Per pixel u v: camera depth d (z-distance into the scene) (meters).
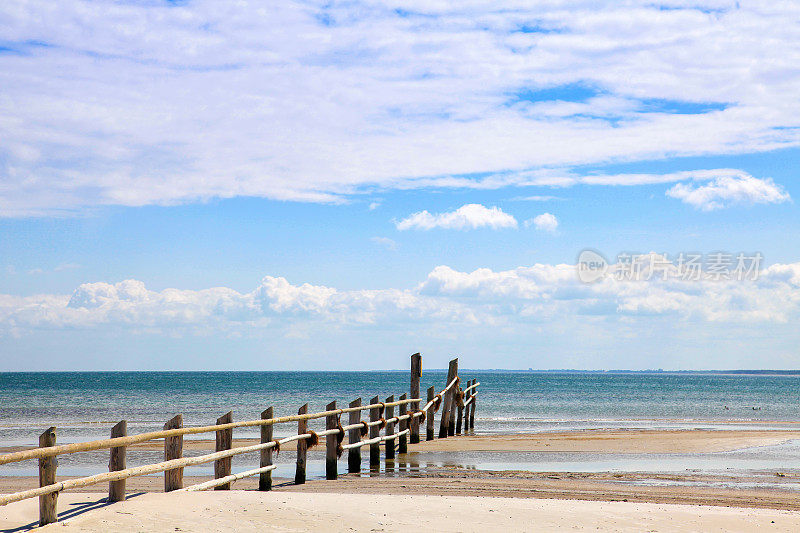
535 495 10.52
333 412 12.97
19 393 70.88
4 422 29.50
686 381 176.12
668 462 15.70
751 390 94.31
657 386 117.00
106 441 7.53
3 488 11.88
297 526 7.08
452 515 7.88
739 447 18.52
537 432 24.11
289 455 17.45
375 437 14.98
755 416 37.44
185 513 7.33
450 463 15.50
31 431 24.67
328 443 12.88
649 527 7.56
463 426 26.64
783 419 35.06
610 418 33.72
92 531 6.53
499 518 7.80
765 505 9.97
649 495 10.73
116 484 7.80
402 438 17.19
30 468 15.77
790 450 17.98
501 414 36.97
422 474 13.62
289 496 8.65
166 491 8.76
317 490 11.05
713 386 119.50
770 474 13.73
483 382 145.75
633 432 23.45
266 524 7.09
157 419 31.52
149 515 7.17
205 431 9.28
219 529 6.81
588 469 14.44
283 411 38.88
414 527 7.25
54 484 6.80
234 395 66.50
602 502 9.32
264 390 85.75
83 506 7.60
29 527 6.73
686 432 23.28
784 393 81.56
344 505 8.20
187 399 56.16
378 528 7.16
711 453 17.38
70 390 82.44
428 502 8.65
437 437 21.94
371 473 13.84
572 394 72.38
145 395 65.69
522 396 65.69
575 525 7.55
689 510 8.64
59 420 30.86
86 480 7.23
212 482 9.30
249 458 16.98
